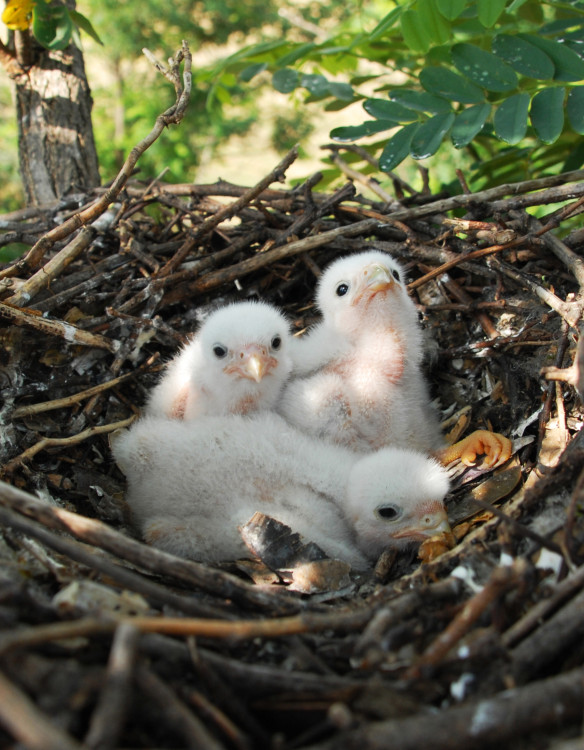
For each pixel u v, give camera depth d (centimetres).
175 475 41
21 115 52
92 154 53
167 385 45
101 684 27
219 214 46
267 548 38
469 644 30
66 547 32
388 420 45
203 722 28
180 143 83
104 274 46
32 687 27
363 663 30
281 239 48
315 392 45
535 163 53
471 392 46
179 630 29
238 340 43
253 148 100
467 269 46
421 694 30
